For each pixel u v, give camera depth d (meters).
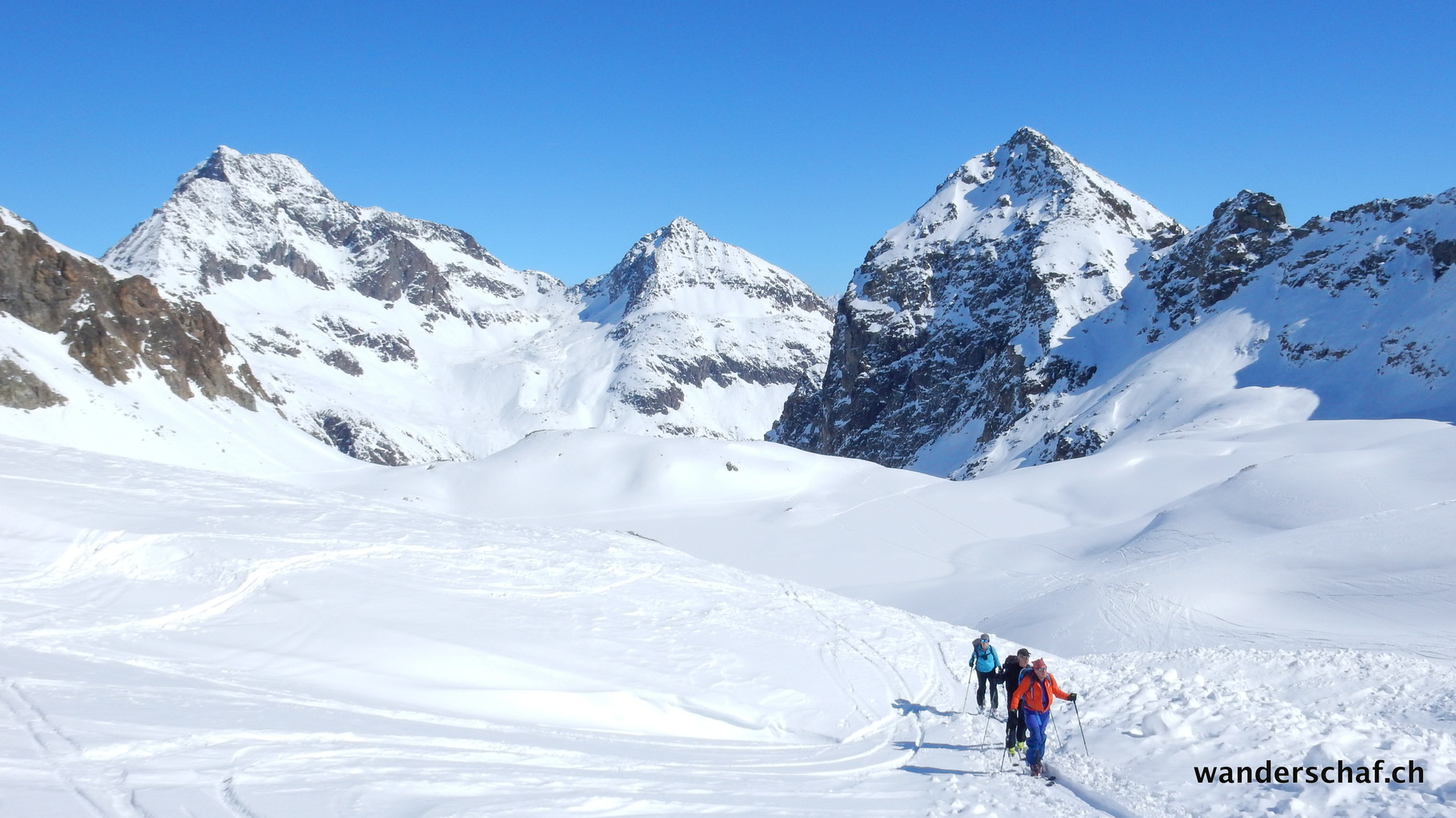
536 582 22.22
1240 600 38.84
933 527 82.62
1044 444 145.12
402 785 8.73
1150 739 12.97
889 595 61.16
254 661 14.03
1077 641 38.03
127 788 7.70
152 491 26.11
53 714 9.36
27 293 100.88
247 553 19.47
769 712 15.84
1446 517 42.56
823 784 11.44
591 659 17.03
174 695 11.13
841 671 18.81
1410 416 104.88
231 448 103.38
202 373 115.31
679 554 31.09
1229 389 128.38
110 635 14.28
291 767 8.89
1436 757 11.22
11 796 7.10
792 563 74.56
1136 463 93.25
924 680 18.86
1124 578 44.38
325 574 19.20
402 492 101.19
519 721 13.41
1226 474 84.81
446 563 22.38
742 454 107.62
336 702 12.30
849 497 95.38
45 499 22.45
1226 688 16.27
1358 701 16.41
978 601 53.38
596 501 98.56
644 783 10.33
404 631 16.44
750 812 9.48
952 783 11.63
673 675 16.97
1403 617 34.12
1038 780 11.77
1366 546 41.28
